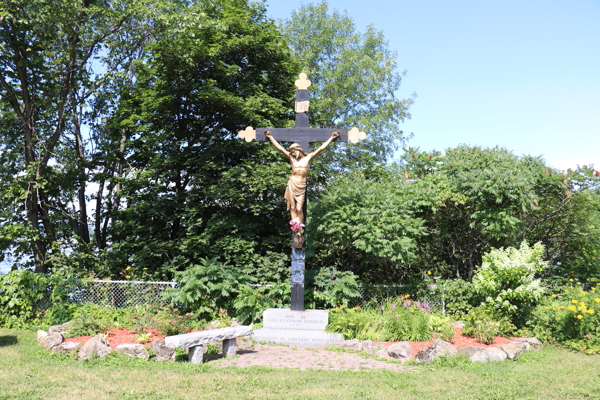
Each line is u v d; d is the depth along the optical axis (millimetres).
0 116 16719
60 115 16000
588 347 9719
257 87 16266
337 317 10961
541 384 7258
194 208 15141
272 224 15641
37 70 15594
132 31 16672
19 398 6184
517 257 11016
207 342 8609
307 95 11953
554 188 13500
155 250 15008
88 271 15383
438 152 14797
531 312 11219
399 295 12328
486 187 12406
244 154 16281
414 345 9656
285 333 10570
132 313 11648
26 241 15258
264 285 12828
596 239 14102
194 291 11930
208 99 15336
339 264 14047
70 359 8266
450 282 12547
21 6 13898
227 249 14328
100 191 19734
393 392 6746
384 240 11641
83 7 14539
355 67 27062
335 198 12820
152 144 16438
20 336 10445
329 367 8281
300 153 11547
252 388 6832
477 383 7234
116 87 18219
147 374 7473
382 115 26797
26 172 15398
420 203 12703
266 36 16734
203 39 16016
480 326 9984
